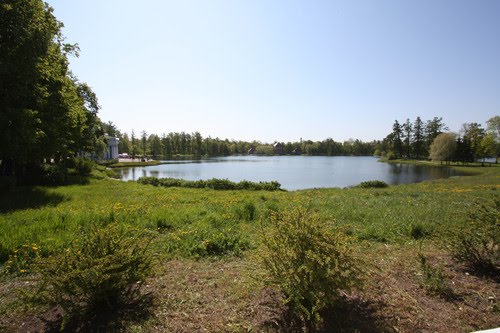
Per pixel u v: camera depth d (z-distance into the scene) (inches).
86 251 128.2
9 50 501.0
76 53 721.6
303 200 480.4
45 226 246.4
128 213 312.7
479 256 162.6
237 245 213.0
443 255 189.3
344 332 109.3
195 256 196.4
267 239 129.8
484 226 162.4
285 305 126.7
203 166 2551.7
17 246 199.8
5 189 555.8
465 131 2925.7
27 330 112.7
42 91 551.2
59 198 485.1
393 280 152.9
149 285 150.5
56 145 630.5
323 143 6087.6
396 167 2519.7
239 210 338.0
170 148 4589.1
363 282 128.0
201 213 343.6
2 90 494.6
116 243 134.1
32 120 502.0
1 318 121.3
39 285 121.5
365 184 919.0
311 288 112.7
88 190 644.7
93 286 114.4
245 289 137.5
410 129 3543.3
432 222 281.3
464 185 850.1
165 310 125.6
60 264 118.8
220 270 173.2
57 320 119.3
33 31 519.8
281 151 6481.3
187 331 111.0
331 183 1347.2
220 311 124.7
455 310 124.6
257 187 855.7
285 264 119.3
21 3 515.8
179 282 154.5
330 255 114.7
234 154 6417.3
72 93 701.9
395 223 283.0
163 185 909.2
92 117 1270.9
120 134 4229.8
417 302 131.0
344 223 294.0
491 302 130.5
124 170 1995.6
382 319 117.9
